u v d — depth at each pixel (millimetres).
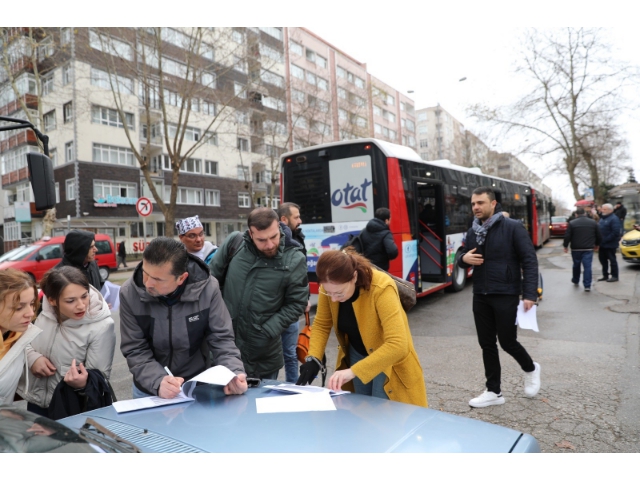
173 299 2229
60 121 27094
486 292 3584
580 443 2943
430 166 8305
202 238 3672
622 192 17594
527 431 3158
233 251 2973
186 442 1448
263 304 2752
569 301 8008
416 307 8125
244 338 2781
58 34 17500
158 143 30797
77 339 2400
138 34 15492
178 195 32406
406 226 7266
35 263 14070
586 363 4602
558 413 3434
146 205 14906
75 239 3664
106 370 2455
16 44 16938
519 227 3529
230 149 35438
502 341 3584
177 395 1937
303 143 34656
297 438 1460
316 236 7602
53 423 1405
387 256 6031
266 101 34156
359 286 2289
